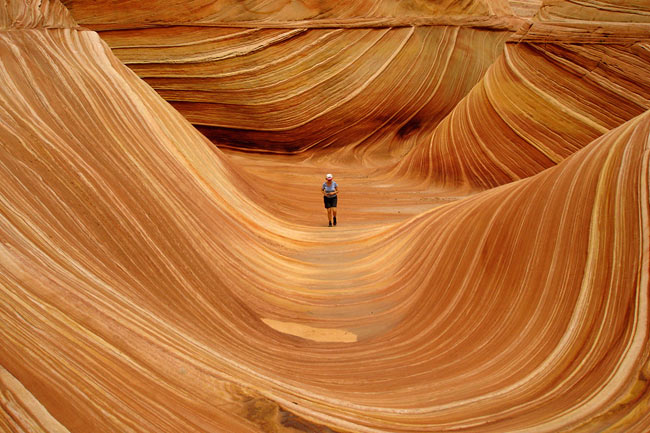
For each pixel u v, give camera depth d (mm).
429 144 11203
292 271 5453
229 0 11734
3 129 3484
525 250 3584
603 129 8469
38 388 1528
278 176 11094
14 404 1401
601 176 3266
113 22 12008
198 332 3209
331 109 12664
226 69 12047
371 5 12500
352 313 4602
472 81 14461
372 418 2426
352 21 12305
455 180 10344
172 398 1997
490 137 9828
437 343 3721
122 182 4227
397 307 4617
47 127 3922
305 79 12289
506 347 3182
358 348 3930
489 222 4250
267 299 4688
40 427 1384
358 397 2826
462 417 2441
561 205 3463
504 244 3861
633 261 2693
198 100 12461
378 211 8281
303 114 12484
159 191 4656
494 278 3785
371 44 12602
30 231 2740
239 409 2150
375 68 12742
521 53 9469
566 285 3080
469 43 14180
